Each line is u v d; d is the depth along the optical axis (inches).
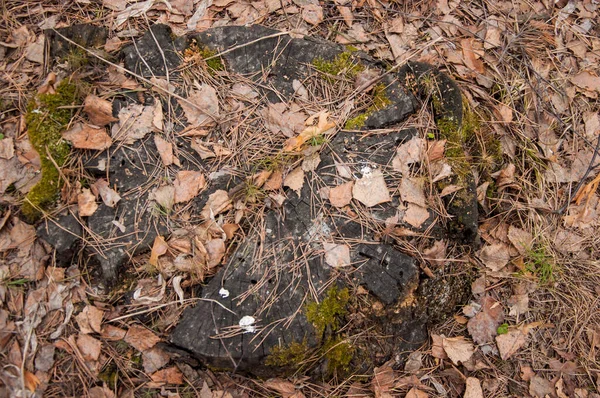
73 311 29.3
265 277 29.4
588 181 34.6
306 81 32.3
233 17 34.0
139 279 29.8
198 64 32.0
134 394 29.0
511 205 33.4
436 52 35.0
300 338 28.7
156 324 29.4
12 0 33.3
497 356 31.6
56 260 29.6
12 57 32.4
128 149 30.8
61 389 28.5
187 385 29.4
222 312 29.0
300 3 34.6
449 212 31.3
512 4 37.5
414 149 31.2
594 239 33.9
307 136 31.0
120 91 31.3
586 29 37.5
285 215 30.3
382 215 30.4
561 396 31.0
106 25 33.0
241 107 31.8
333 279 29.5
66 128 30.4
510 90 35.2
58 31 31.6
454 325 31.9
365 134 31.4
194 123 31.2
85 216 29.9
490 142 33.6
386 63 33.3
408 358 30.9
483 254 32.6
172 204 30.2
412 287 30.1
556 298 32.6
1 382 28.0
